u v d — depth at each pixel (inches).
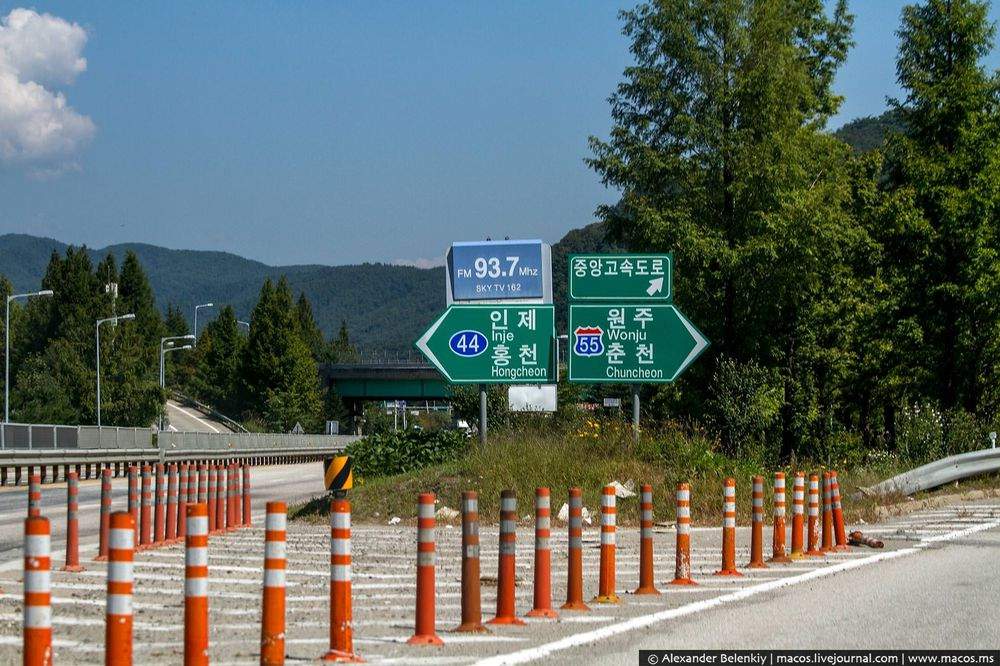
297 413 5226.4
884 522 992.2
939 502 1163.9
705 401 1768.0
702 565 693.3
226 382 6343.5
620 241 1988.2
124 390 4414.4
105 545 711.7
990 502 1172.5
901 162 2090.3
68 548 658.2
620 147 1941.4
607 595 523.2
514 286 1201.4
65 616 491.8
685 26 1883.6
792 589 567.5
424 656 388.5
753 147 1847.9
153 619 483.8
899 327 2058.3
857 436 2113.7
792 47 1932.8
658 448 1087.6
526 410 1530.5
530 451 1062.4
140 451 2167.8
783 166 1818.4
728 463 1095.0
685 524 599.2
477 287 1204.5
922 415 1560.0
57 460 1808.6
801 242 1822.1
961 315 2064.5
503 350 1181.7
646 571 556.1
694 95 1916.8
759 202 1844.2
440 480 1027.9
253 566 671.1
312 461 3577.8
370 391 5438.0
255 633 446.0
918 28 2055.9
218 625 467.5
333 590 382.9
